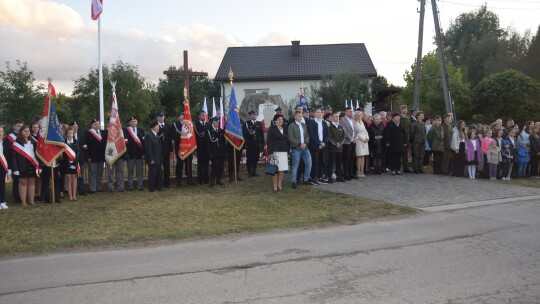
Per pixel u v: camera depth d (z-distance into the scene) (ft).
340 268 19.62
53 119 35.81
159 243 25.04
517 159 50.06
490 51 172.24
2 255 23.11
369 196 37.50
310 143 42.27
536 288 17.03
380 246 23.17
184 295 16.70
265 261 20.94
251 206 34.47
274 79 122.72
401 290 16.87
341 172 44.98
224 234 26.89
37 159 35.83
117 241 25.40
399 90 123.75
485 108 103.55
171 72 64.59
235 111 44.62
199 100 174.09
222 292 16.94
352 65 125.29
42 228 28.68
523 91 97.55
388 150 50.34
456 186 42.04
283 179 46.37
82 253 23.18
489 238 24.35
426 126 54.85
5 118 90.68
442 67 72.23
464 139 48.62
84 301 16.30
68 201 36.96
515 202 35.04
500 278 18.12
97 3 56.59
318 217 30.76
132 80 121.08
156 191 41.19
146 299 16.38
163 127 43.42
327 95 96.48
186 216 31.58
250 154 47.50
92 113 118.62
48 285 18.13
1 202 34.22
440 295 16.34
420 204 34.32
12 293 17.26
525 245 22.94
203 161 43.98
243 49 136.98
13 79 91.15
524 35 164.55
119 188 41.68
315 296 16.38
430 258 20.89
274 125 39.42
